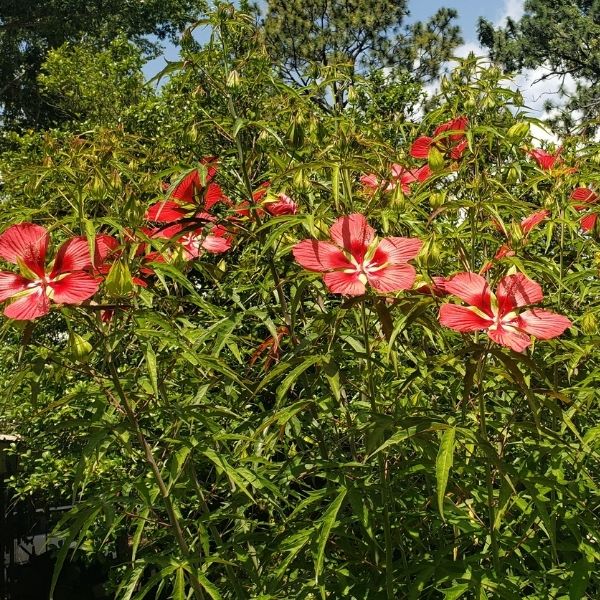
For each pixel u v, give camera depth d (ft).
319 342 8.64
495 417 9.40
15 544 29.60
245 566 8.10
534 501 6.89
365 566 8.66
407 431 6.61
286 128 8.76
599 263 9.60
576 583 6.96
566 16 55.11
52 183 8.09
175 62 8.41
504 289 6.52
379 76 24.99
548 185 10.63
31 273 6.49
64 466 18.21
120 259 6.45
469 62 9.52
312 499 7.39
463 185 9.02
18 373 6.86
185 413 7.35
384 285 6.75
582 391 7.73
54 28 55.01
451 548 7.53
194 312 12.73
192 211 8.44
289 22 46.11
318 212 8.09
